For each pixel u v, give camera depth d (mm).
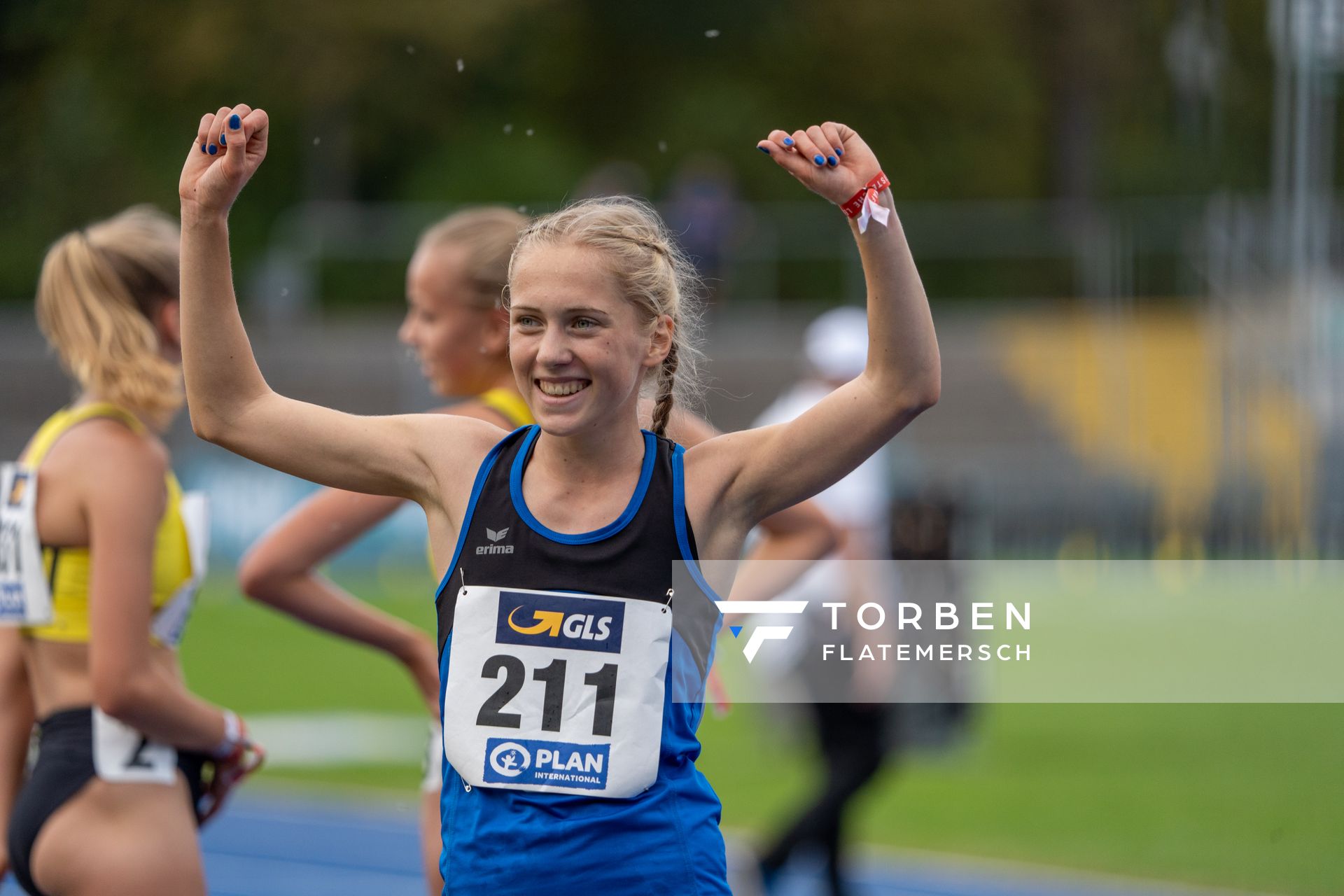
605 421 8734
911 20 97000
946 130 98000
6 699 11648
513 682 8602
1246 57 50312
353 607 13352
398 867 23062
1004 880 21641
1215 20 50656
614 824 8453
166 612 11750
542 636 8602
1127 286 65812
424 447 9297
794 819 18453
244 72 78062
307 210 73438
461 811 8727
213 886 21906
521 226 12906
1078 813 25391
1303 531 49219
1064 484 59031
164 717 11172
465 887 8586
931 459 62844
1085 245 68000
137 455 11242
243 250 80000
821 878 19234
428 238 13008
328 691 36500
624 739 8500
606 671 8562
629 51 98125
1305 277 47969
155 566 11578
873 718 18562
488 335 12688
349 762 29609
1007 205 93312
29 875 11289
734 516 9031
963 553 24547
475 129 90500
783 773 28359
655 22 97688
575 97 97562
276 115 81812
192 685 37031
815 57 98188
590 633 8578
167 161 70938
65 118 67062
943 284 69250
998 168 97312
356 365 63750
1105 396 64562
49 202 67000
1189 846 23188
